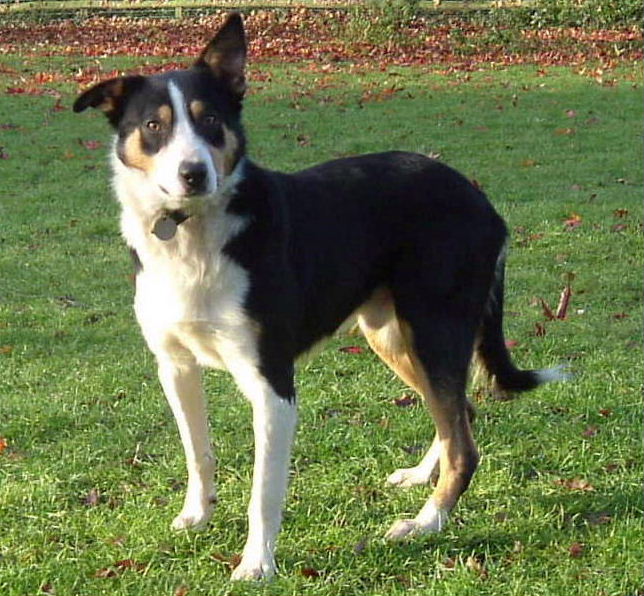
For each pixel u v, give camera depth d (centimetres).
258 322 345
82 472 382
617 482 376
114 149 353
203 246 343
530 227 565
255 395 347
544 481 378
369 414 407
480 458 384
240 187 345
